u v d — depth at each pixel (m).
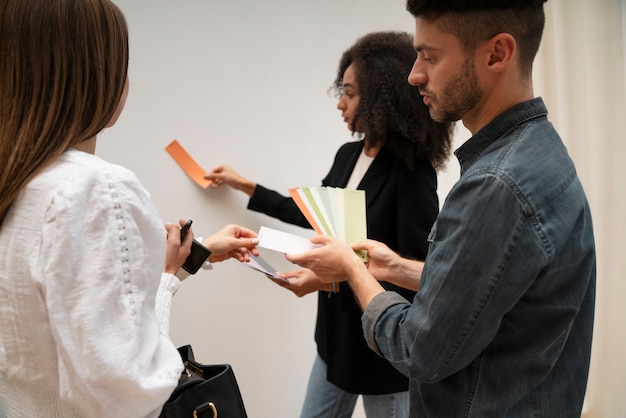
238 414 0.92
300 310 2.00
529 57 0.84
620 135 2.17
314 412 1.69
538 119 0.85
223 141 1.77
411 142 1.45
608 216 2.19
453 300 0.77
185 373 0.92
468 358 0.80
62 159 0.73
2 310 0.70
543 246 0.76
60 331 0.65
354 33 1.95
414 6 0.83
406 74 1.42
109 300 0.66
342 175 1.62
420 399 0.96
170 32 1.65
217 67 1.73
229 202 1.82
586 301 0.91
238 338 1.88
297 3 1.84
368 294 0.99
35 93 0.72
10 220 0.70
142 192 0.72
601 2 2.12
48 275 0.65
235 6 1.74
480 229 0.76
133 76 1.61
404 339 0.83
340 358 1.50
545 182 0.79
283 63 1.84
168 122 1.68
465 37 0.81
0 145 0.72
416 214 1.41
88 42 0.74
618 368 2.23
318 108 1.92
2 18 0.71
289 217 1.75
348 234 1.30
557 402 0.88
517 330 0.83
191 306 1.79
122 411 0.68
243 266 1.87
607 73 2.14
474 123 0.90
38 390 0.73
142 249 0.71
